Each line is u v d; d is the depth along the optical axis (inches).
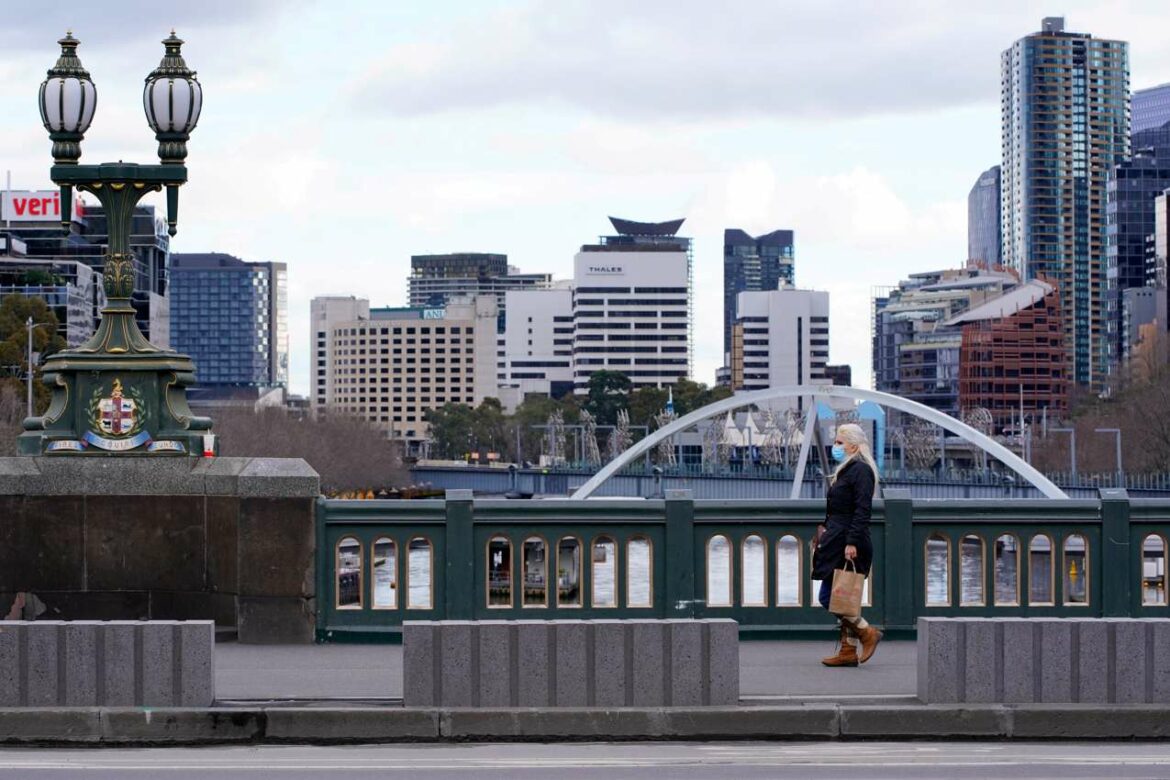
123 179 874.1
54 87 873.5
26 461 864.3
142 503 861.8
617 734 668.1
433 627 673.0
